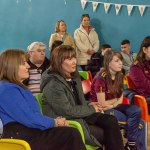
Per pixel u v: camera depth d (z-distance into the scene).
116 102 3.13
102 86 3.09
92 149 2.59
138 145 3.22
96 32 6.47
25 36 6.95
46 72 2.71
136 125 3.11
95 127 2.68
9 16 6.99
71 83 2.82
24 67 2.30
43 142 2.25
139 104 3.25
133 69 3.43
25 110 2.21
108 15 6.39
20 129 2.22
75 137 2.25
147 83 3.38
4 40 7.08
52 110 2.63
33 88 3.42
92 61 5.70
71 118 2.62
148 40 3.42
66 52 2.68
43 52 3.48
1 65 2.27
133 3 6.23
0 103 2.18
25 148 1.76
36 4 6.80
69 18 6.63
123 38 6.37
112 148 2.62
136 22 6.27
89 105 2.79
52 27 6.76
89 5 6.47
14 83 2.26
